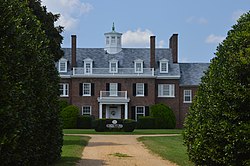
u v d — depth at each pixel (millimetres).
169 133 43906
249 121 12211
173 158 19672
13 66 10875
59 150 18266
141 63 61406
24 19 14297
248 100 12273
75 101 60250
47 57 15969
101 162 18625
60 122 18062
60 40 30297
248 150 12016
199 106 14227
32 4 27828
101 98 59844
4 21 10461
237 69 12492
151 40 61969
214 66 13742
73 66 60812
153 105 59031
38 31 15383
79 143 29203
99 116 60156
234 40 13078
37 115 13711
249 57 12281
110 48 63562
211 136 12906
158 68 62125
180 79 62812
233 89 12406
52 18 29453
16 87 10266
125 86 60781
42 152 15289
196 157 14008
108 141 32594
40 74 14141
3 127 9797
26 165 12367
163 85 61781
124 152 23734
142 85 60844
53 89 16609
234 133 12156
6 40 10492
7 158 10203
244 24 13539
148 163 18312
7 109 9688
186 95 62188
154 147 26453
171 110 58875
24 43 12172
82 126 57062
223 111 12547
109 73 60750
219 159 12648
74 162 18188
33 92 13289
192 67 64688
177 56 63219
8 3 10867
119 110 61250
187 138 15227
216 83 13086
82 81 60500
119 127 46250
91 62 60906
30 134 12164
